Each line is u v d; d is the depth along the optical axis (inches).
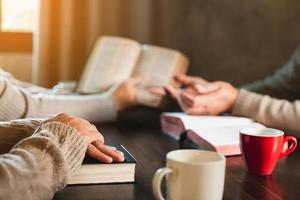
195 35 81.3
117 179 31.9
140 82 62.8
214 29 81.3
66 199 28.7
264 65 81.3
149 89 62.9
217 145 41.1
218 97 53.7
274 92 69.3
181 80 62.8
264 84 70.8
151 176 33.9
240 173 35.8
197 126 47.7
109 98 60.1
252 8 80.5
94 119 58.0
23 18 77.4
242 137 36.1
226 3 80.8
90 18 76.7
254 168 35.6
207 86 54.7
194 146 45.6
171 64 65.8
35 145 27.8
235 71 81.8
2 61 75.4
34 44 75.5
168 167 26.3
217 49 81.4
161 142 47.6
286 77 68.4
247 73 81.6
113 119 59.9
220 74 81.7
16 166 25.6
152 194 29.8
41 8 73.6
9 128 34.5
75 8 75.9
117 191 30.3
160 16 80.4
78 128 32.3
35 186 25.8
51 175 27.3
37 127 32.7
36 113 52.6
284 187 32.3
